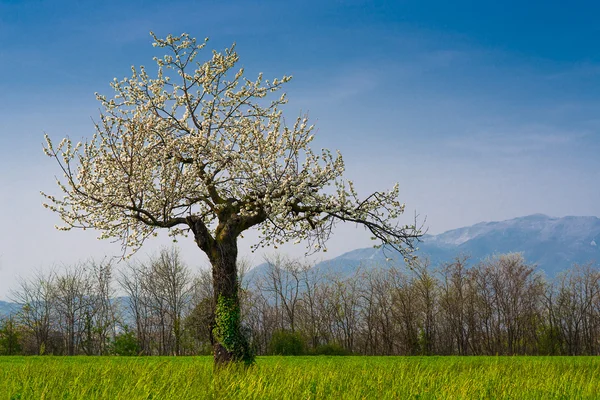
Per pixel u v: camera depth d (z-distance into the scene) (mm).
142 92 21266
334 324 79375
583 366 24547
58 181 20172
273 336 55531
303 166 22109
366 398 12328
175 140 20438
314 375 16297
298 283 78562
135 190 19938
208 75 21531
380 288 78188
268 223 23547
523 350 77688
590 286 77250
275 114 22125
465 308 79062
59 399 11023
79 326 70312
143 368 15477
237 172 21031
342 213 21531
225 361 19484
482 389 13820
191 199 21750
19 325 67750
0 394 11031
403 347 76438
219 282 20328
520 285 77625
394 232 21125
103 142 20234
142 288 73562
